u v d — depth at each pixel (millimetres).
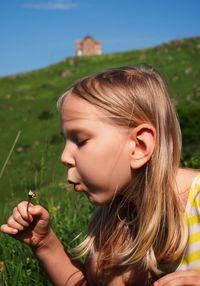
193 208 555
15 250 823
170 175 555
